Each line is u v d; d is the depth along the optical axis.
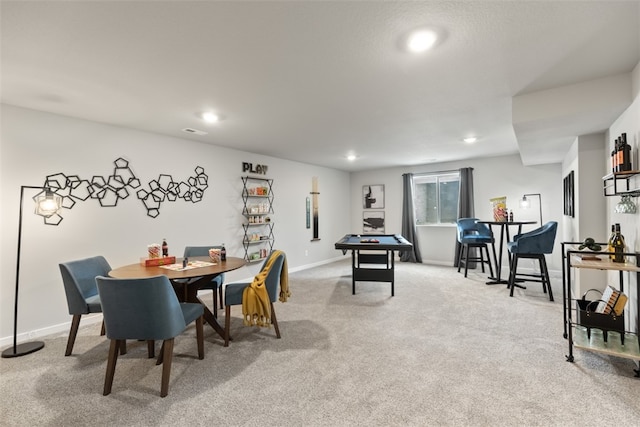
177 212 4.14
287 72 2.27
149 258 2.89
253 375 2.16
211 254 3.04
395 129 3.86
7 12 1.53
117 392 1.98
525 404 1.80
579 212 3.39
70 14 1.56
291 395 1.93
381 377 2.12
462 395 1.90
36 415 1.76
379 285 4.78
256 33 1.76
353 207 7.88
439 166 6.60
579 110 2.51
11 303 2.81
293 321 3.23
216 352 2.53
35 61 2.05
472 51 2.00
